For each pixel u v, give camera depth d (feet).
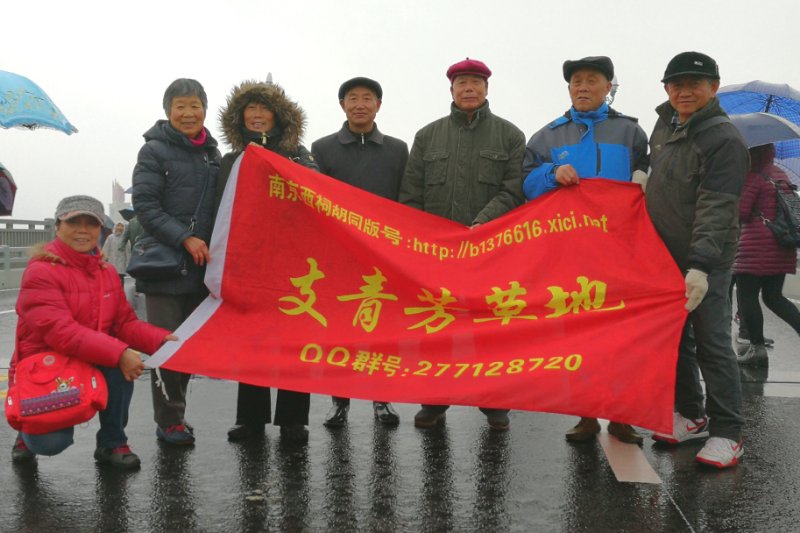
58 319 11.44
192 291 13.73
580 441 13.98
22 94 27.55
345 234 13.21
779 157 25.73
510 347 12.33
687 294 12.14
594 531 9.89
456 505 10.80
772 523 10.11
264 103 13.80
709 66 12.48
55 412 11.24
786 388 18.39
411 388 11.76
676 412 13.84
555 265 13.28
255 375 11.94
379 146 16.07
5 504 10.80
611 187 13.62
